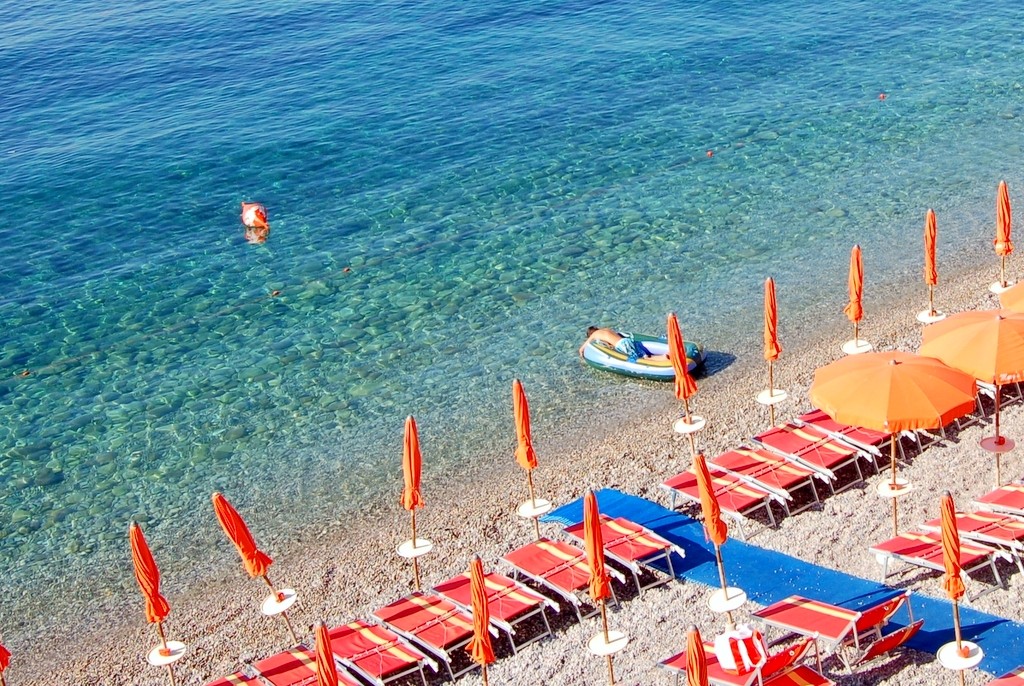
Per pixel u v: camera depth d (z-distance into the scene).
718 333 26.34
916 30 49.94
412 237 33.50
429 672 16.09
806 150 37.31
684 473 19.19
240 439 24.09
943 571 16.34
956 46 47.19
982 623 15.15
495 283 30.16
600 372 25.19
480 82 47.19
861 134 38.28
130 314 30.14
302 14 59.81
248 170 39.50
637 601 16.84
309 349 27.61
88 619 19.08
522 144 40.12
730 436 21.48
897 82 43.31
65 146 42.53
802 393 22.73
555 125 41.69
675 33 52.25
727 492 18.27
